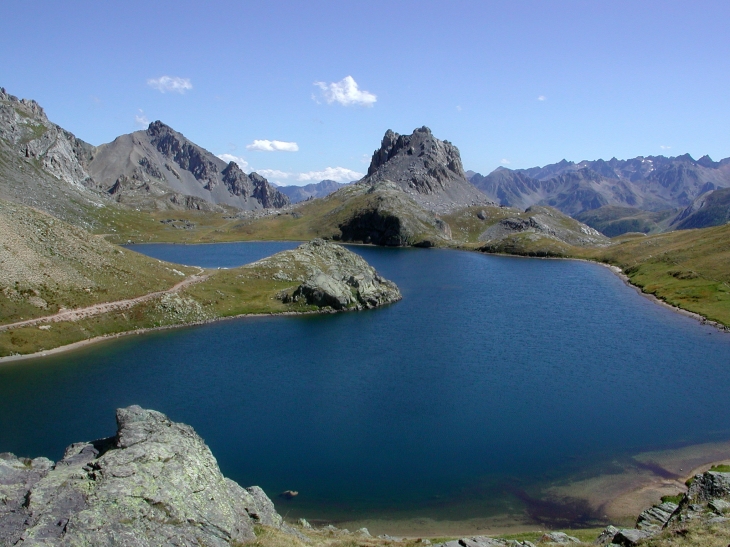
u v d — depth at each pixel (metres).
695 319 133.00
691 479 54.09
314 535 39.38
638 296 169.38
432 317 136.38
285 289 154.50
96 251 141.88
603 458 59.72
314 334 116.81
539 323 128.75
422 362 95.00
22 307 108.00
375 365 93.25
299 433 65.50
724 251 191.38
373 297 152.38
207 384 82.62
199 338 112.56
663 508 42.41
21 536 25.89
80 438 62.59
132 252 156.75
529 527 46.81
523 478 55.66
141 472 31.75
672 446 62.50
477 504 50.88
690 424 68.50
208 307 135.00
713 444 62.88
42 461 35.59
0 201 139.25
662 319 133.50
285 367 91.81
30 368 89.75
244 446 62.12
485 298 165.50
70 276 124.56
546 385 83.00
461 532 46.09
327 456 60.03
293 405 74.19
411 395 78.38
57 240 135.38
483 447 62.22
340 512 49.41
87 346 104.56
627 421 69.44
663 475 56.06
